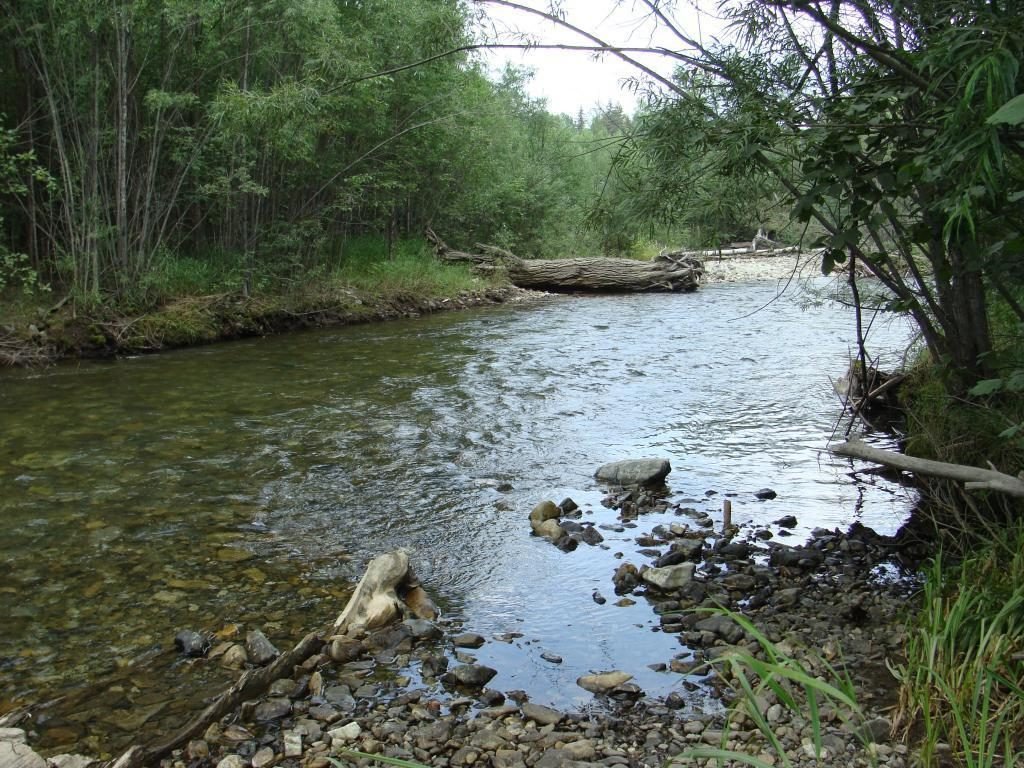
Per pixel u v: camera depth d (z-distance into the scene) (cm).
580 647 356
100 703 313
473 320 1489
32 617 378
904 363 761
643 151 400
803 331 1341
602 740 286
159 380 911
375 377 943
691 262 2111
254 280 1345
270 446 658
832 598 396
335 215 1608
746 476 602
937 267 400
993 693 271
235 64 1284
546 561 448
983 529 445
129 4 1076
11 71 1170
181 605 392
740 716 296
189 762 277
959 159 254
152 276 1167
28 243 1218
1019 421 407
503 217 2445
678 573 415
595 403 830
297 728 296
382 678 331
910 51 334
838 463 632
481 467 616
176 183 1277
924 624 305
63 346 1030
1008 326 477
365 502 537
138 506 521
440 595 407
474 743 284
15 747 272
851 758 265
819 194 330
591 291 2084
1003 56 236
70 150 1184
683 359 1084
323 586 415
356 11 1478
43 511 509
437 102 1675
